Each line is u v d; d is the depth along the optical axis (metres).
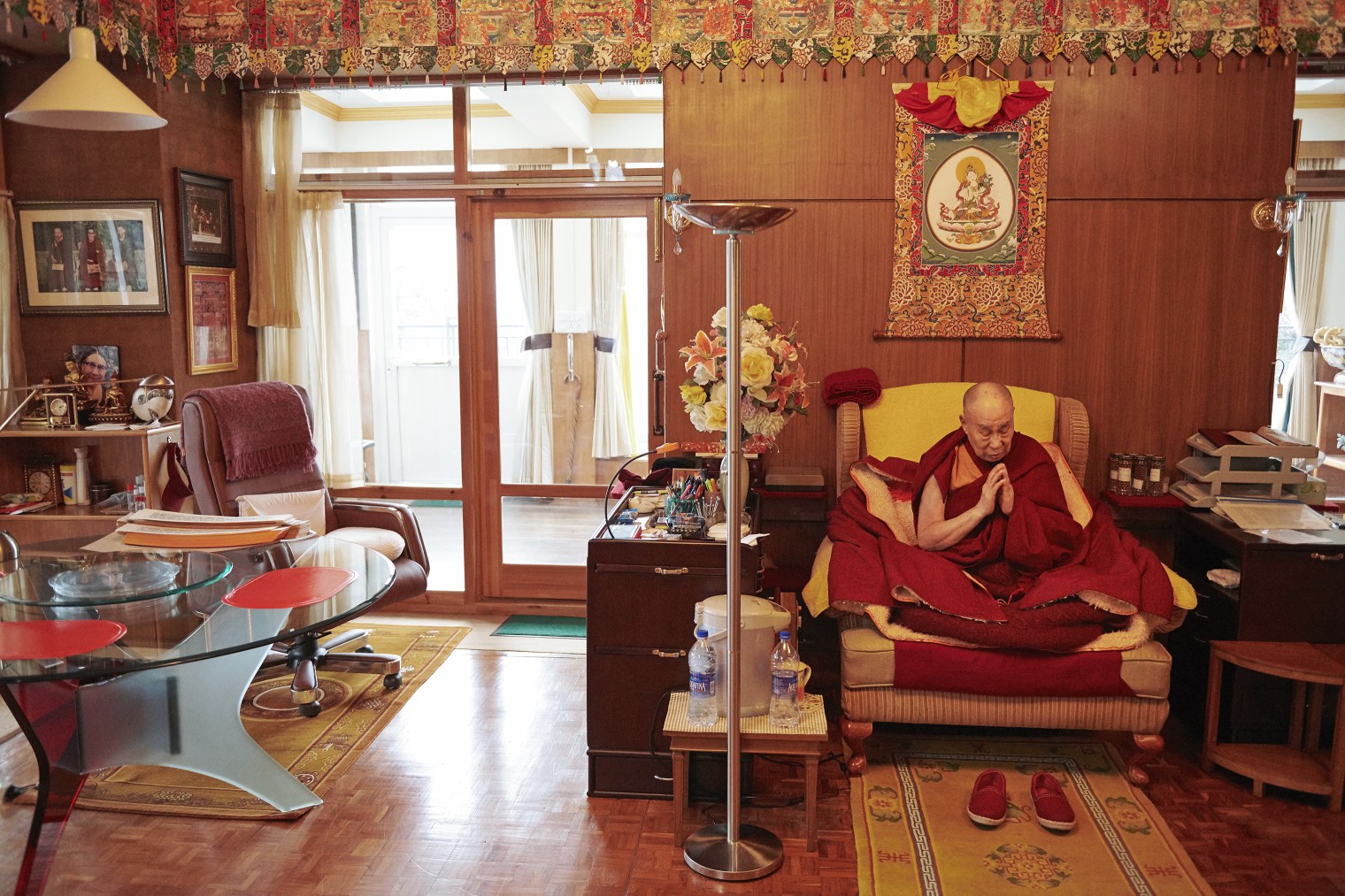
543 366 4.87
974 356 4.08
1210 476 3.76
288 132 4.77
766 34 4.03
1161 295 4.01
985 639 3.00
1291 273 5.46
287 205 4.80
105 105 2.78
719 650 2.79
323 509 4.14
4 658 2.11
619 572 2.99
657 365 4.75
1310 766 3.10
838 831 2.89
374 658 4.06
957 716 3.10
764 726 2.76
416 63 4.22
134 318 4.44
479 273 4.83
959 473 3.44
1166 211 3.97
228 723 2.94
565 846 2.80
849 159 4.04
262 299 4.84
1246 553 3.24
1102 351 4.04
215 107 4.67
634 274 4.74
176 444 4.41
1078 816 2.95
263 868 2.67
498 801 3.05
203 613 2.43
